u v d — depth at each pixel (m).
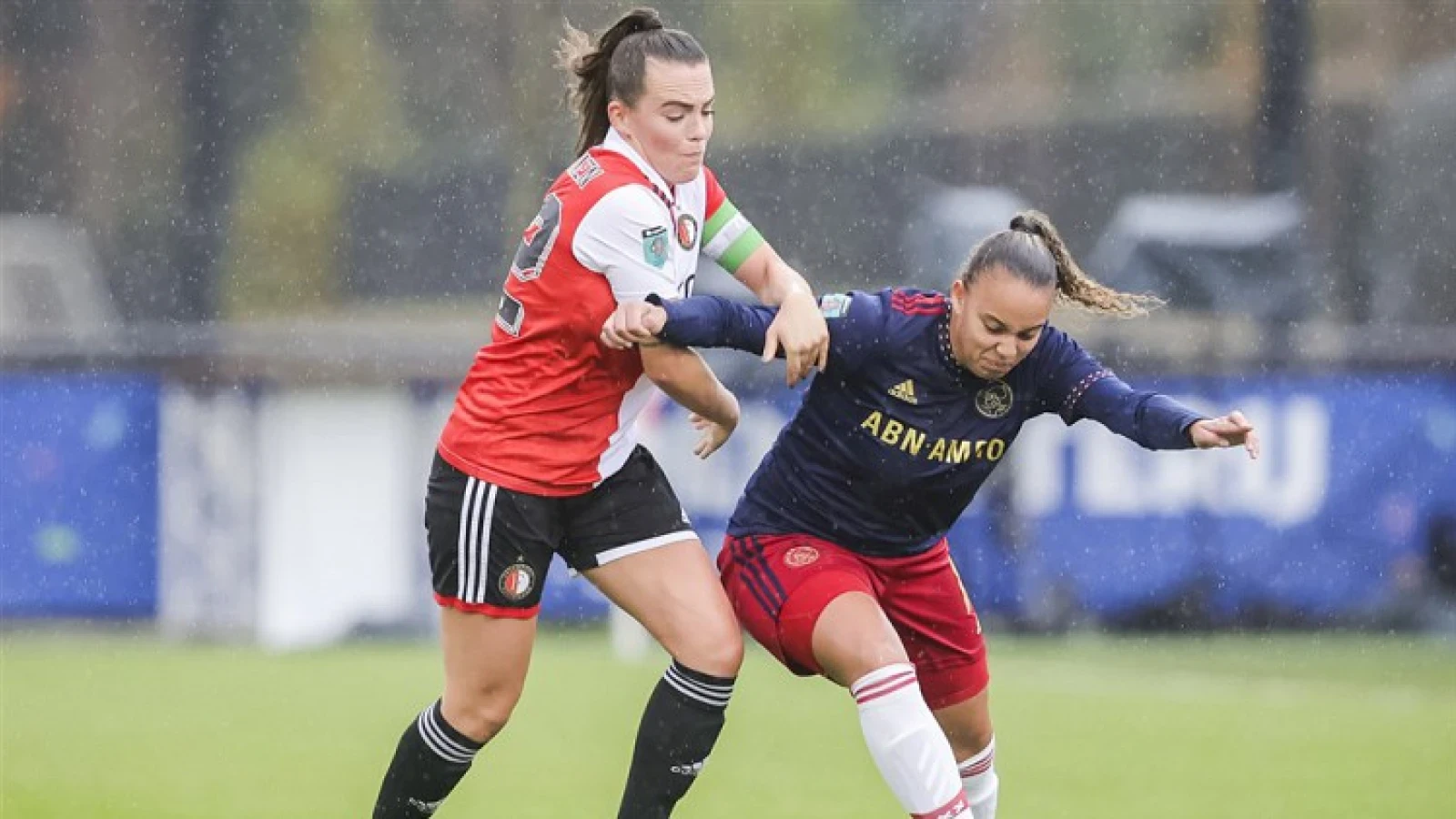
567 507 16.67
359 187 45.81
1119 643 38.78
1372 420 39.41
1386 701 32.22
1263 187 44.06
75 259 45.75
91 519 39.84
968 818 15.84
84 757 26.69
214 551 39.84
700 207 16.75
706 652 16.25
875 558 17.16
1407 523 39.22
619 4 46.00
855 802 23.77
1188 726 29.55
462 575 16.55
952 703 17.86
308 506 39.84
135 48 46.81
